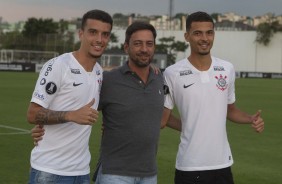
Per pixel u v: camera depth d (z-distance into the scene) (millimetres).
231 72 5594
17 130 13594
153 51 4988
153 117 5004
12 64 56125
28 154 10188
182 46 81312
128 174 4980
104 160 5086
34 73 52625
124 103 4926
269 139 13320
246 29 90250
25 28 84438
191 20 5418
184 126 5480
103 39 4688
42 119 4473
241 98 28859
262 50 84375
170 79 5496
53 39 73312
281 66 83688
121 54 63281
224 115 5473
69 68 4598
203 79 5410
